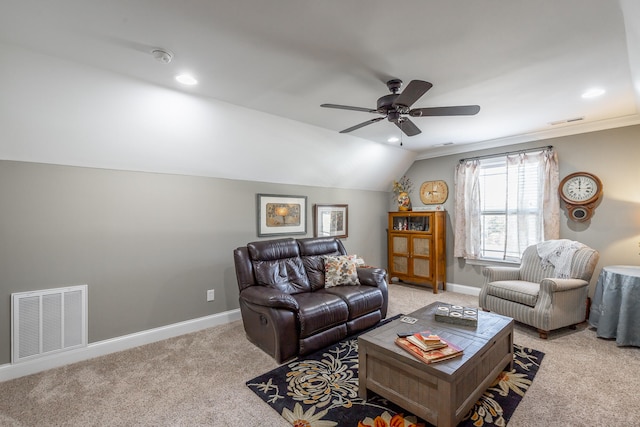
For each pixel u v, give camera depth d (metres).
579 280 3.17
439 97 2.76
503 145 4.33
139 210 2.97
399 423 1.81
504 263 4.31
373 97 2.75
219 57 2.05
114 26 1.70
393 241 5.27
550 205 3.86
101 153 2.68
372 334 2.12
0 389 2.17
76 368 2.47
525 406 1.95
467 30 1.75
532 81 2.44
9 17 1.60
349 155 4.45
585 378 2.27
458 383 1.72
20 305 2.38
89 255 2.71
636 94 2.69
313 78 2.37
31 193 2.45
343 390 2.15
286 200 4.18
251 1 1.49
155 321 3.06
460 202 4.72
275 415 1.89
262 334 2.74
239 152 3.43
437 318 2.36
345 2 1.50
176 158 3.09
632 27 1.67
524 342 2.91
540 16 1.62
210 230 3.46
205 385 2.21
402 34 1.79
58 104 2.26
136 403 2.01
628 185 3.41
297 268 3.46
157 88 2.49
